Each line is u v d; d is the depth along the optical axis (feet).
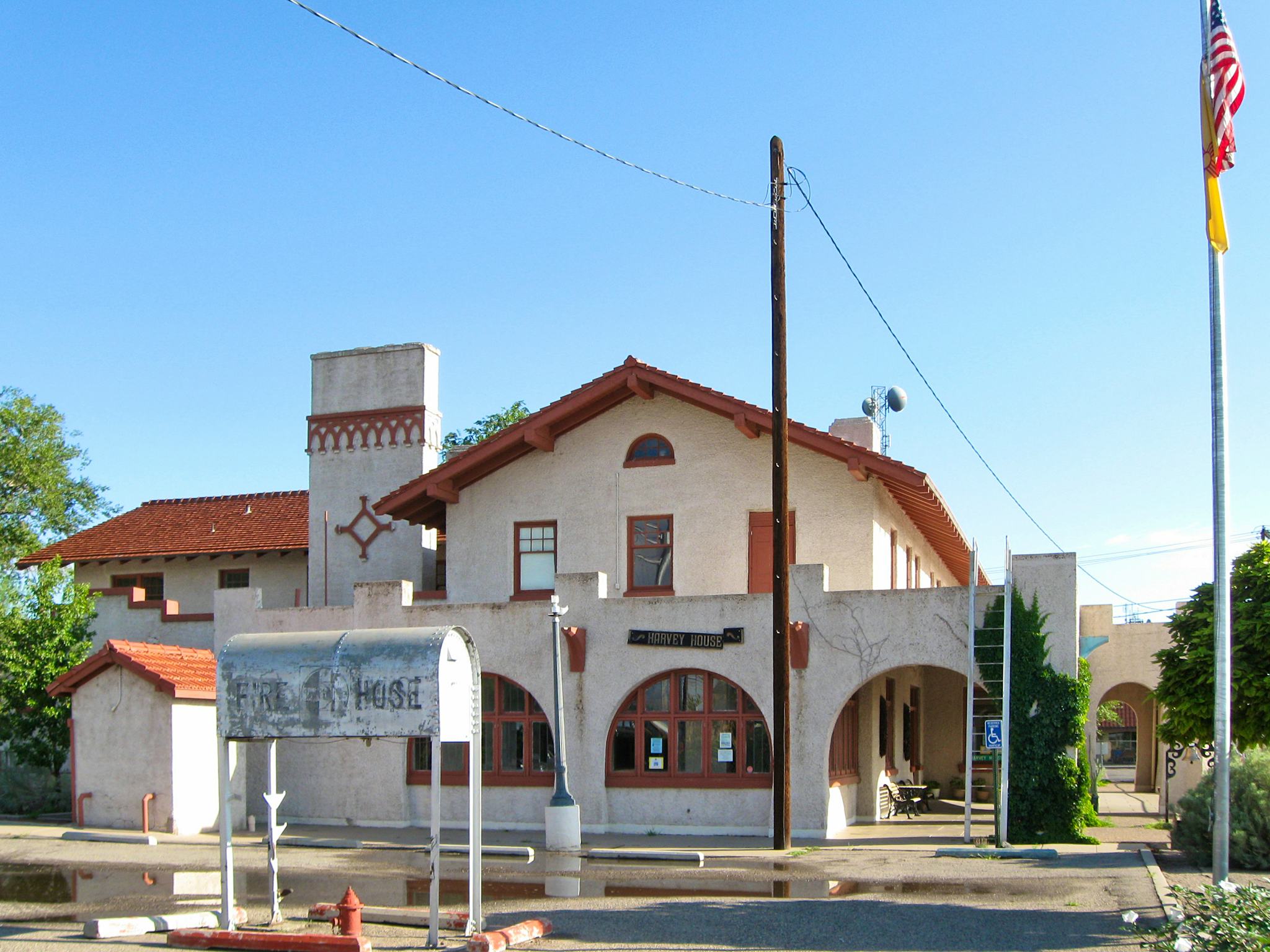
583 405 84.58
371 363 101.60
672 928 41.98
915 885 52.60
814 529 80.53
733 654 73.67
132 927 40.55
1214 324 43.96
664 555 84.02
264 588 108.17
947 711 102.78
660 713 75.41
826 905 46.96
